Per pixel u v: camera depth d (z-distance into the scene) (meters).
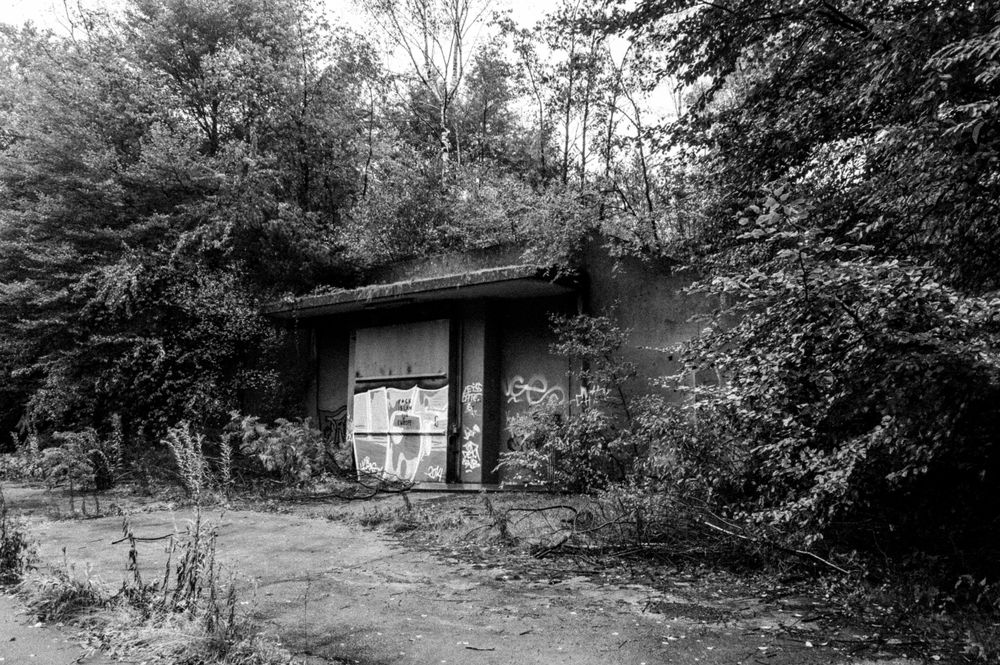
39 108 15.98
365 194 18.64
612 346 10.27
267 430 13.23
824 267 4.82
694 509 6.73
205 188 15.93
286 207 15.66
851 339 4.96
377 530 8.58
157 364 14.27
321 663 4.21
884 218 6.29
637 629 4.76
